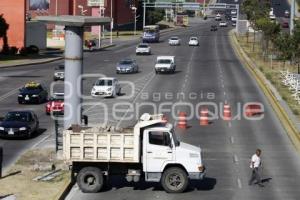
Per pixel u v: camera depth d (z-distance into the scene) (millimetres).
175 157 47594
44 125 78062
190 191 48562
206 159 60531
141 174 48562
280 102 97250
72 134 47469
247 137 72188
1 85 118938
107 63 165875
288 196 47281
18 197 44531
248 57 184750
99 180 47656
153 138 47719
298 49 137125
